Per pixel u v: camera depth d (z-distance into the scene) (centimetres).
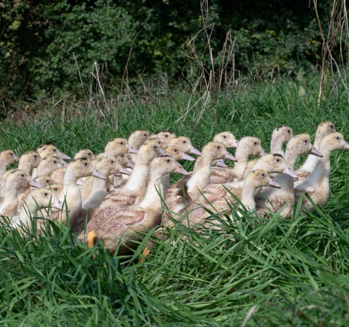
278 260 776
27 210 932
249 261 790
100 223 930
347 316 640
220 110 1441
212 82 1548
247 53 2239
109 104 1631
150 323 715
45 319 700
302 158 1166
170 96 1647
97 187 1018
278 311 654
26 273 754
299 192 974
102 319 704
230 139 1191
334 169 1095
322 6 2286
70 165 965
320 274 699
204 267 809
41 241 801
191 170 1200
